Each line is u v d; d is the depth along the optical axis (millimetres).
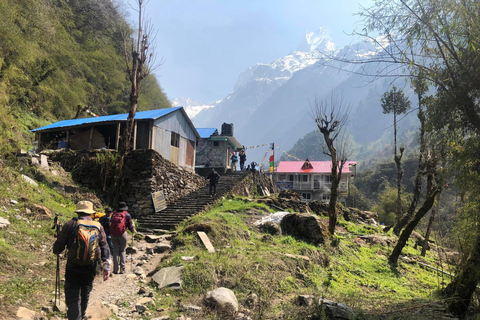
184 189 17984
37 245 7773
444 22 5719
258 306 6566
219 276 7746
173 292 7020
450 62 6199
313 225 12875
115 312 5793
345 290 8789
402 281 11273
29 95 22484
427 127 6664
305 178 47156
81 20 35969
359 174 76625
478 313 6898
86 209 5000
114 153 14703
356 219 21906
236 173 25734
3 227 7750
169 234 11336
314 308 6156
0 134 11938
